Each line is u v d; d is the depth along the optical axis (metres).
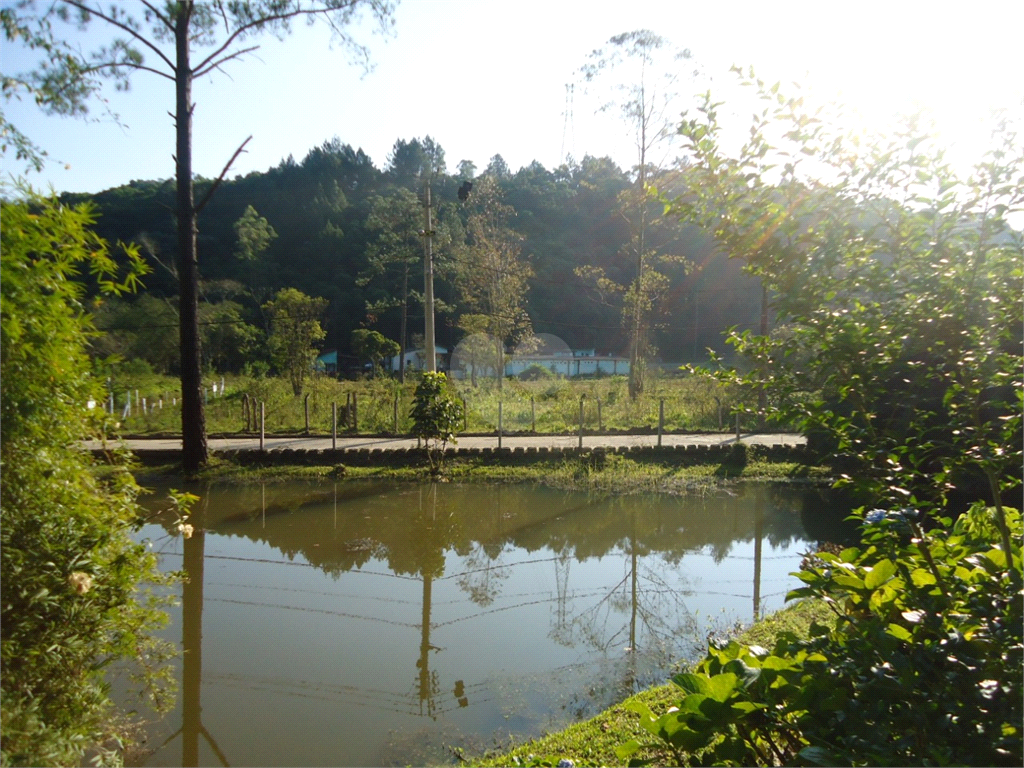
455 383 24.52
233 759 4.40
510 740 4.60
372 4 13.21
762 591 7.60
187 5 12.92
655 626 6.65
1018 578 2.37
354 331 40.66
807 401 2.73
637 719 4.44
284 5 13.00
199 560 8.84
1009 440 2.58
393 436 17.03
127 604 3.56
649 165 24.22
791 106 2.63
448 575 8.34
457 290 43.19
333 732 4.73
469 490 12.91
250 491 12.74
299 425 18.91
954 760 2.12
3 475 3.00
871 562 2.88
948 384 2.70
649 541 9.79
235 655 5.98
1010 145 2.43
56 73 10.84
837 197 2.64
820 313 2.63
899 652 2.40
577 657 5.97
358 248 47.00
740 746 2.63
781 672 2.53
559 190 50.38
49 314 3.06
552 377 35.91
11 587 2.98
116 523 3.54
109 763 3.54
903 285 2.57
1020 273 2.44
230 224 49.59
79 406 3.32
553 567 8.65
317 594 7.62
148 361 30.72
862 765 2.15
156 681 5.26
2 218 2.96
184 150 13.72
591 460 14.27
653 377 26.98
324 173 57.97
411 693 5.30
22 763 2.59
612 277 45.62
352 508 11.62
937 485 2.65
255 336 35.62
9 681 2.91
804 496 12.40
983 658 2.27
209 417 19.61
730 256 2.83
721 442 15.66
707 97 2.81
